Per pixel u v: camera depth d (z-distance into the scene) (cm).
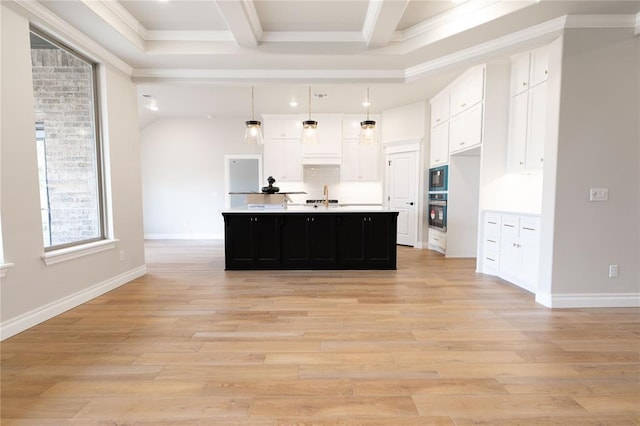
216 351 218
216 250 596
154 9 301
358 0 285
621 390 176
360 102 592
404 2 265
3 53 231
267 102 592
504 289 355
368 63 374
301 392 174
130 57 356
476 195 520
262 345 227
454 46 331
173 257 533
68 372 192
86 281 317
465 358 209
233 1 263
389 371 194
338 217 439
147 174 730
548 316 277
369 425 151
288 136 688
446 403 166
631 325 258
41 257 262
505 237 384
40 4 253
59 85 319
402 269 447
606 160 287
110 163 352
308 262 443
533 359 208
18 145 243
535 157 354
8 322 236
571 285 296
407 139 610
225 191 733
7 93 234
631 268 296
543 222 305
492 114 407
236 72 394
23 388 176
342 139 682
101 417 155
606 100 283
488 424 151
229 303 312
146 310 293
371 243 443
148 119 704
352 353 216
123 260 377
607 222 291
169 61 368
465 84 454
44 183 308
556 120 286
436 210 563
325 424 151
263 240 441
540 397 170
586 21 274
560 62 281
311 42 348
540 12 268
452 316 279
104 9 279
